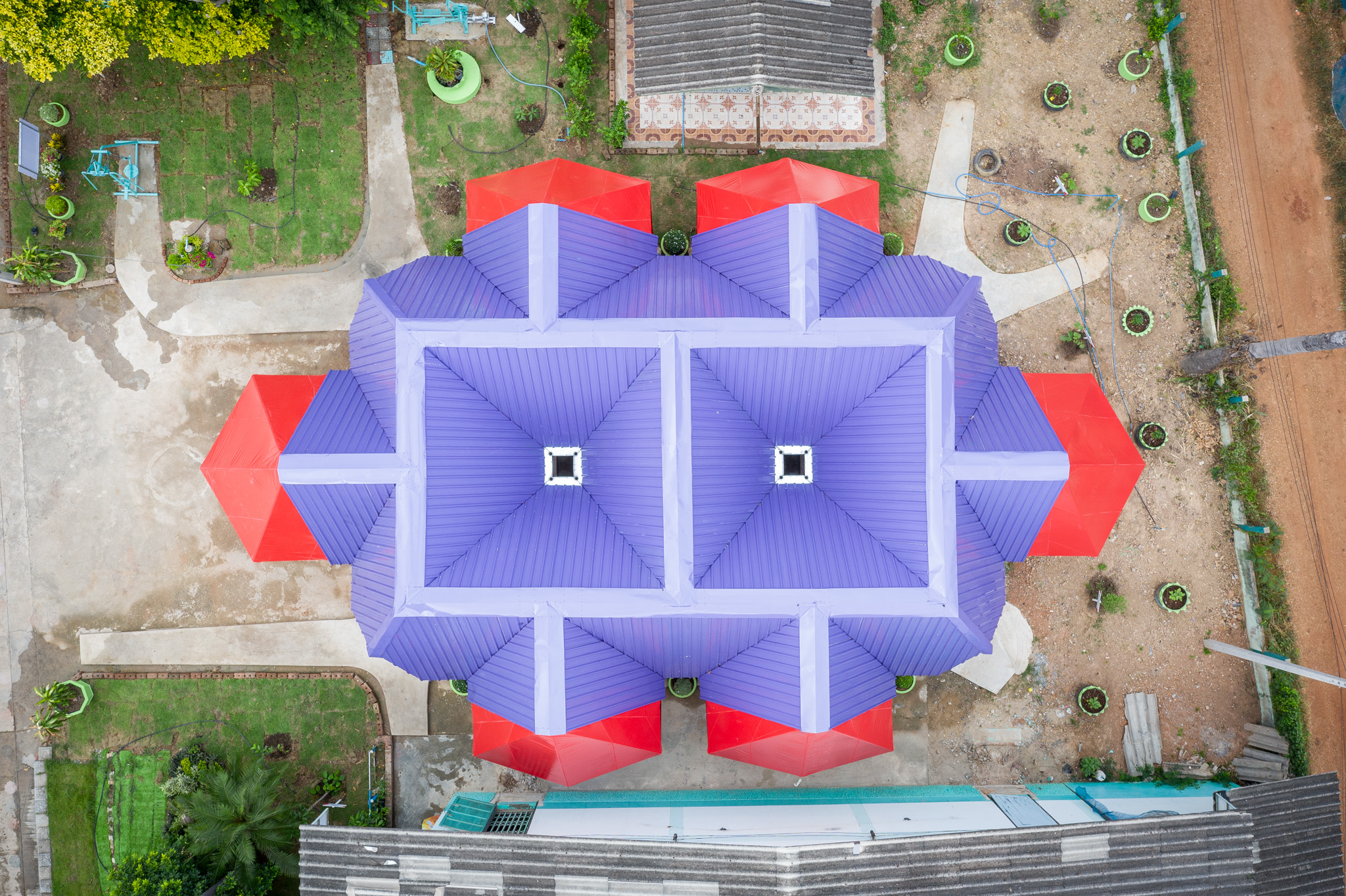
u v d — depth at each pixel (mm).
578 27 22484
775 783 22922
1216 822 19156
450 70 21938
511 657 18234
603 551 17828
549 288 17609
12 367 23312
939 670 19391
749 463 18453
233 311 23375
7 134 23234
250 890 20703
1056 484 17984
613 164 23422
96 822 22891
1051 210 23406
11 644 23250
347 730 23047
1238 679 23188
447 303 18422
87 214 23297
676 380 17109
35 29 17625
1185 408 23406
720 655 18812
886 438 18094
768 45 19688
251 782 20188
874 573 17594
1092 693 22875
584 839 18719
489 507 18344
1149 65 23203
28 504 23297
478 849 19031
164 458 23375
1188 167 23266
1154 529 23328
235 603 23312
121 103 23234
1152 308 23312
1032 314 23109
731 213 20219
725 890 18094
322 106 23250
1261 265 23016
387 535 18281
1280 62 23438
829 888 17953
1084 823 18891
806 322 17484
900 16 23375
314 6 20266
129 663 23234
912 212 23188
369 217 23391
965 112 23406
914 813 20875
